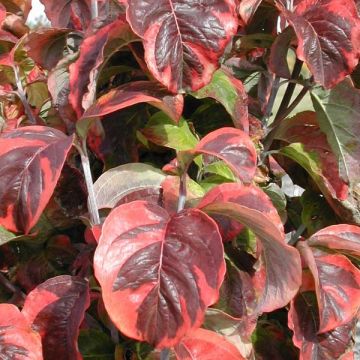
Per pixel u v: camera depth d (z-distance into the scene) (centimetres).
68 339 34
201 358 34
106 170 41
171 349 34
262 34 43
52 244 43
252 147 33
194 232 30
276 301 34
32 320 34
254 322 38
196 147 34
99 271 28
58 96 39
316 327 40
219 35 34
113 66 41
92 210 35
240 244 39
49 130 34
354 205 43
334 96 42
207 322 36
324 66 38
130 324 28
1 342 31
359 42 37
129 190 37
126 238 30
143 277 29
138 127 41
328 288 38
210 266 29
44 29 41
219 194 35
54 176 31
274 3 42
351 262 42
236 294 38
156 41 33
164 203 37
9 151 32
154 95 35
